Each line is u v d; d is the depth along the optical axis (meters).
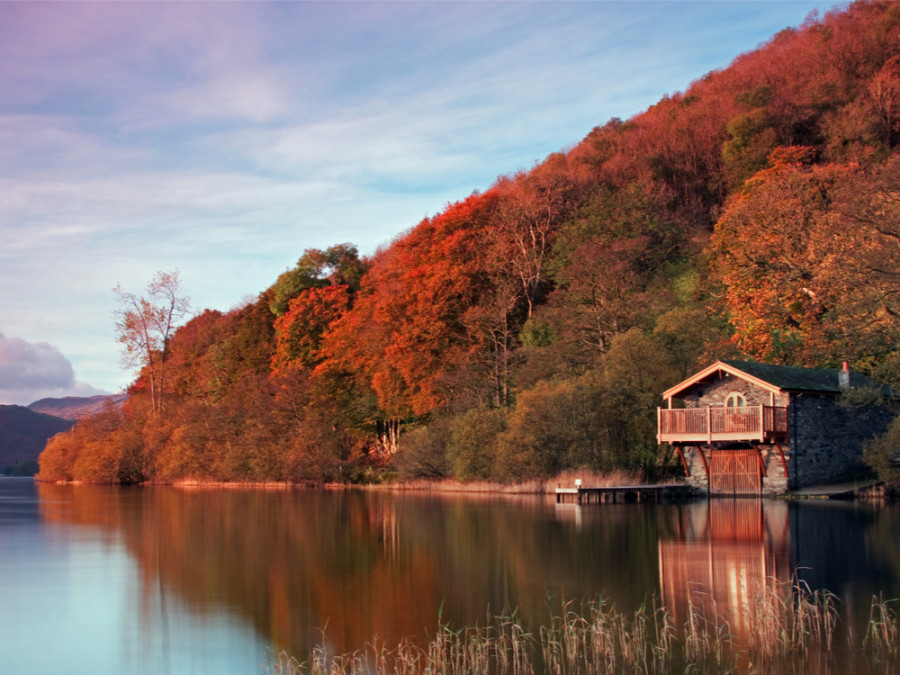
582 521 29.92
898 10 81.00
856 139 68.31
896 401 38.69
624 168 76.00
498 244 60.72
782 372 39.53
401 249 68.62
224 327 93.75
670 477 44.25
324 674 12.72
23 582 20.55
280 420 63.94
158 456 70.50
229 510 39.81
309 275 84.81
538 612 16.00
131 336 73.94
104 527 32.56
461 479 49.09
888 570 18.47
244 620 16.33
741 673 11.95
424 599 17.42
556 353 50.31
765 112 74.19
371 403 65.00
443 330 58.34
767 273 49.94
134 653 14.43
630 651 12.70
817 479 38.56
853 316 37.16
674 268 63.00
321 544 26.03
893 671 11.85
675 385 41.50
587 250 54.81
